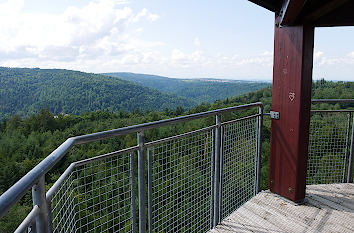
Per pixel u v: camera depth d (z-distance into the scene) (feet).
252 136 9.31
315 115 10.53
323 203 9.11
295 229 7.60
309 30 8.46
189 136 6.47
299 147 8.83
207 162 7.21
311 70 8.75
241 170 8.87
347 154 10.68
